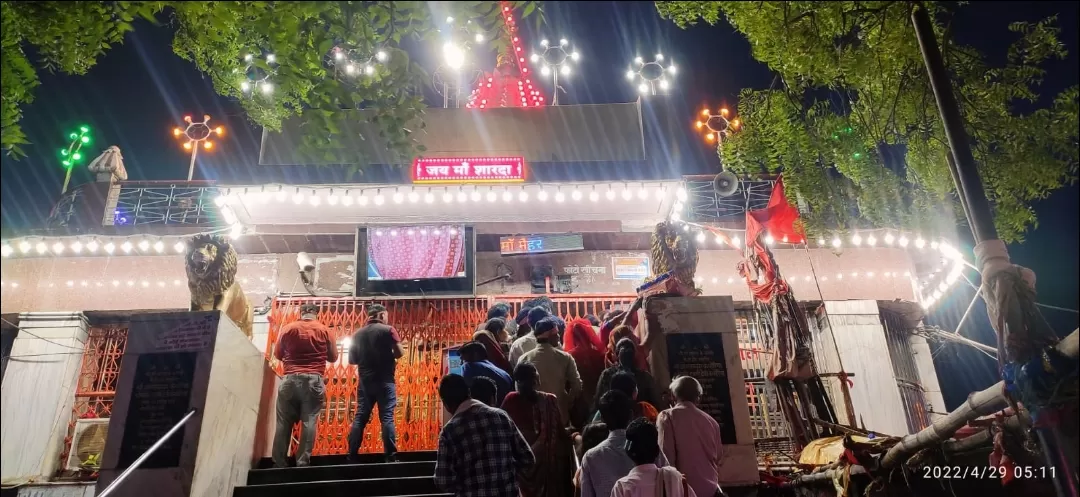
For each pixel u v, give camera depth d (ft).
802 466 25.82
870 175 23.32
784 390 30.60
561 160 42.50
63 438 36.14
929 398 40.96
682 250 28.99
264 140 40.81
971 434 19.29
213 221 42.83
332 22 18.47
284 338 28.66
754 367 37.83
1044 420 13.17
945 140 22.11
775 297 31.83
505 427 18.98
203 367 23.91
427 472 26.40
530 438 21.52
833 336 39.09
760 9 20.04
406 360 39.27
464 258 41.45
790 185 23.73
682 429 19.67
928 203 23.47
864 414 37.40
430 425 37.70
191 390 23.53
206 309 29.81
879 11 18.92
